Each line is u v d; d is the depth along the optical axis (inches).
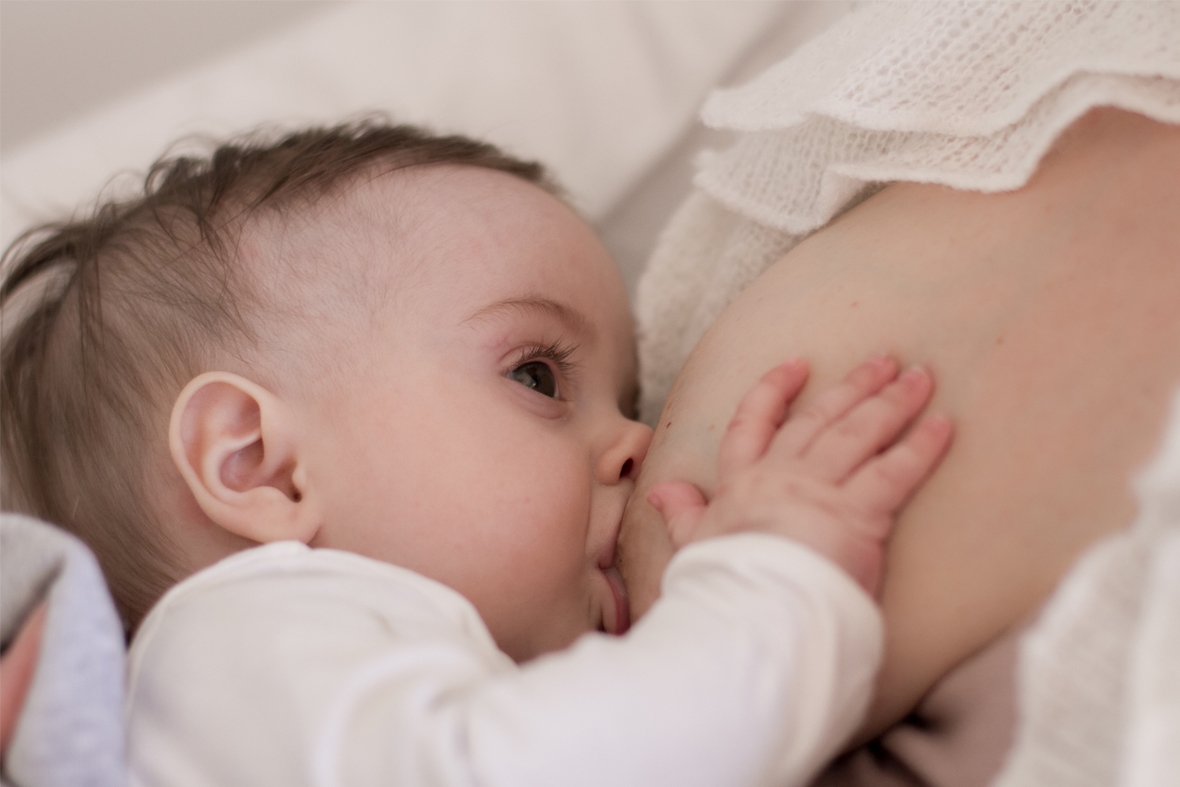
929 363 27.7
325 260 36.4
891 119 29.9
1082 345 24.9
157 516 35.8
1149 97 25.4
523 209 39.6
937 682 25.3
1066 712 19.4
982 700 23.5
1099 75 25.9
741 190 39.4
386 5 58.6
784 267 35.0
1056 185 27.8
